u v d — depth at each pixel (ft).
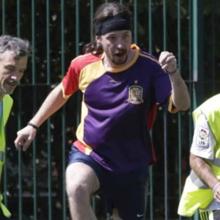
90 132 49.16
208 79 67.97
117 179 49.57
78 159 49.32
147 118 49.62
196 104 65.46
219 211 47.37
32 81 68.90
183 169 70.49
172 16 72.38
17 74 41.57
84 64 49.52
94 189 49.11
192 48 65.87
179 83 46.98
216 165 46.60
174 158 72.23
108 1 70.49
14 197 74.08
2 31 71.31
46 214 76.07
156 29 72.69
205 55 68.59
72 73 50.08
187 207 48.26
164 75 48.83
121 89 48.70
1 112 43.70
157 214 72.95
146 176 50.62
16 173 74.02
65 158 69.21
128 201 50.70
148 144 50.14
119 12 47.83
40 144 75.36
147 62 49.01
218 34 70.08
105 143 48.96
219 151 46.42
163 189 72.74
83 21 73.72
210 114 46.14
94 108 49.21
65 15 73.87
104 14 47.93
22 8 74.38
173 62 46.32
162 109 70.54
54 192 75.72
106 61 49.14
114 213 51.49
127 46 47.98
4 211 45.52
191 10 65.87
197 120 46.65
